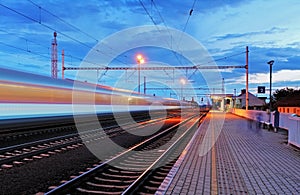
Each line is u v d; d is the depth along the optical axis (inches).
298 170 315.6
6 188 258.7
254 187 252.1
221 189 245.3
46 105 709.3
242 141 555.2
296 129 468.8
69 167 344.5
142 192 257.8
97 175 314.7
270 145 502.9
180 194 230.8
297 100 1705.2
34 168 335.0
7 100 589.3
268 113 876.6
